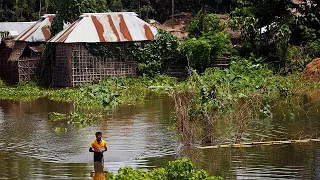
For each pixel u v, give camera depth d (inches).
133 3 3553.2
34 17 3506.4
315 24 2434.8
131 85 2064.5
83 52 2112.5
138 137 1135.0
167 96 1781.5
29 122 1360.7
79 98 1715.1
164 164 921.5
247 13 2486.5
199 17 2795.3
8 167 928.9
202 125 1107.3
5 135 1201.4
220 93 1121.4
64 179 852.6
